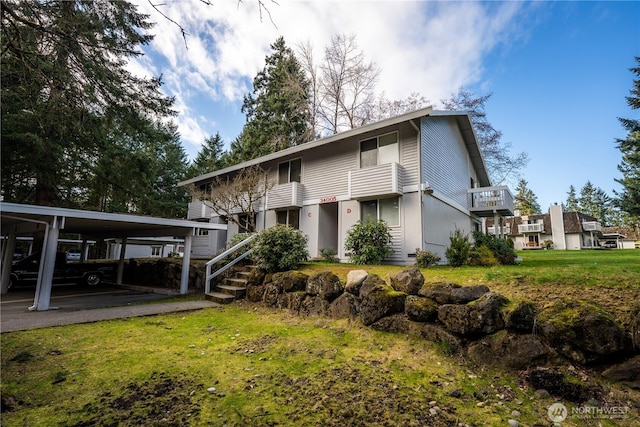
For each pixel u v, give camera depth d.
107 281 15.59
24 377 3.58
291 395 3.24
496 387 3.46
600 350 3.30
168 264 13.00
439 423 2.76
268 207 15.02
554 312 3.76
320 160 13.85
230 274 10.20
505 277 5.69
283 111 25.16
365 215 12.02
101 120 7.17
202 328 5.91
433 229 11.41
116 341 5.04
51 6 5.11
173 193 30.28
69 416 2.76
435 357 4.25
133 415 2.79
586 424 2.78
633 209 21.56
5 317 6.71
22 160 12.66
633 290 4.21
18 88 5.41
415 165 10.89
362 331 5.37
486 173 18.88
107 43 6.08
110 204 21.20
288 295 7.36
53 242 7.88
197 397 3.17
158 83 8.15
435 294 4.89
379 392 3.32
